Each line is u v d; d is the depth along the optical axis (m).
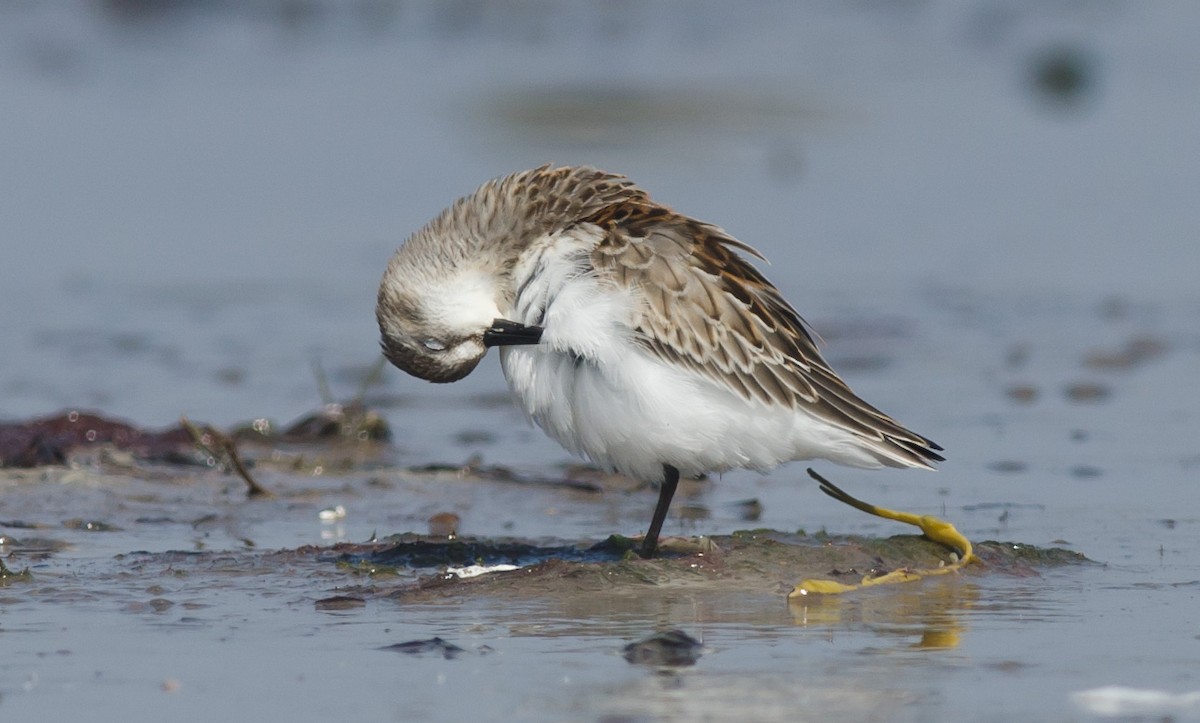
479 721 6.84
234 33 32.88
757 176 24.59
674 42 34.22
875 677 7.43
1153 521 10.93
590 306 9.59
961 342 17.16
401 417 15.02
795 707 7.01
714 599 8.88
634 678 7.41
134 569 9.54
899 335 17.42
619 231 9.89
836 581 9.12
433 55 32.09
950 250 21.30
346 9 34.25
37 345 17.05
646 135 26.55
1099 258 20.92
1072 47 33.84
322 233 21.39
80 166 24.30
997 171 25.52
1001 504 11.50
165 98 28.33
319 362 16.05
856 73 31.98
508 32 34.47
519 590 8.99
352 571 9.52
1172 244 21.58
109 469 12.47
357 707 7.03
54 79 29.22
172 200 22.77
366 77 30.22
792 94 30.03
